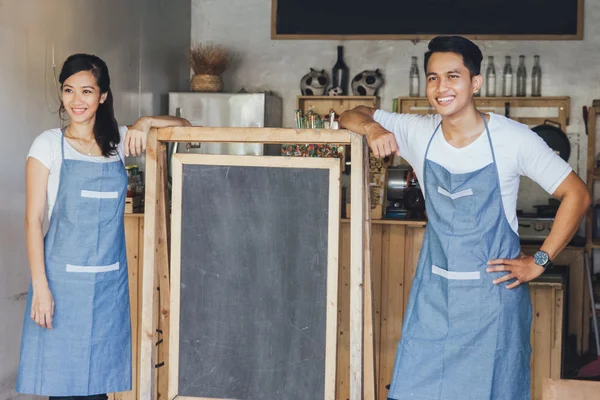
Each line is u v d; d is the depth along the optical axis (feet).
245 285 7.95
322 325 7.79
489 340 7.45
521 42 19.19
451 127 7.50
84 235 8.64
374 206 13.34
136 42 16.62
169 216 9.30
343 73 19.69
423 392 7.61
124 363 9.06
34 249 8.48
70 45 13.44
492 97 18.86
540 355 12.03
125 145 8.32
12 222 11.30
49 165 8.57
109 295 8.82
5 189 11.12
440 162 7.64
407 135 7.93
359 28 19.77
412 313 7.83
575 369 16.58
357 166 7.71
